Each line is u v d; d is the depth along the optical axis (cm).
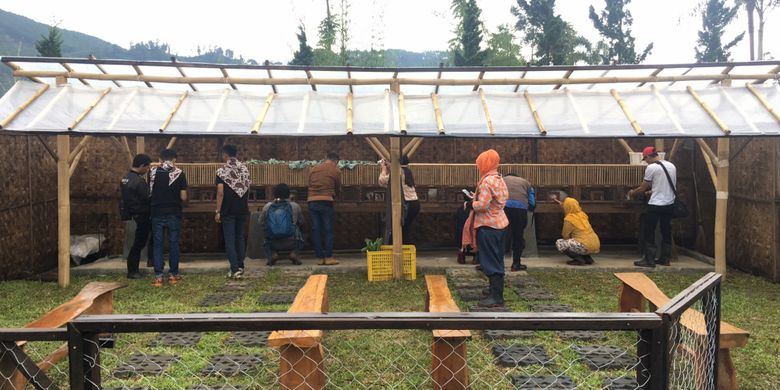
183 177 703
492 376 384
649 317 208
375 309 567
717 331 282
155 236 685
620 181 859
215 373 389
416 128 643
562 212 885
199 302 597
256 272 753
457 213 827
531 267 771
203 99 694
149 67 665
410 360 416
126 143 873
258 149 973
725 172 707
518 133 628
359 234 970
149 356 420
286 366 338
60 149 671
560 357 416
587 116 667
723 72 713
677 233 946
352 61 2570
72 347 205
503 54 2716
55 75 667
